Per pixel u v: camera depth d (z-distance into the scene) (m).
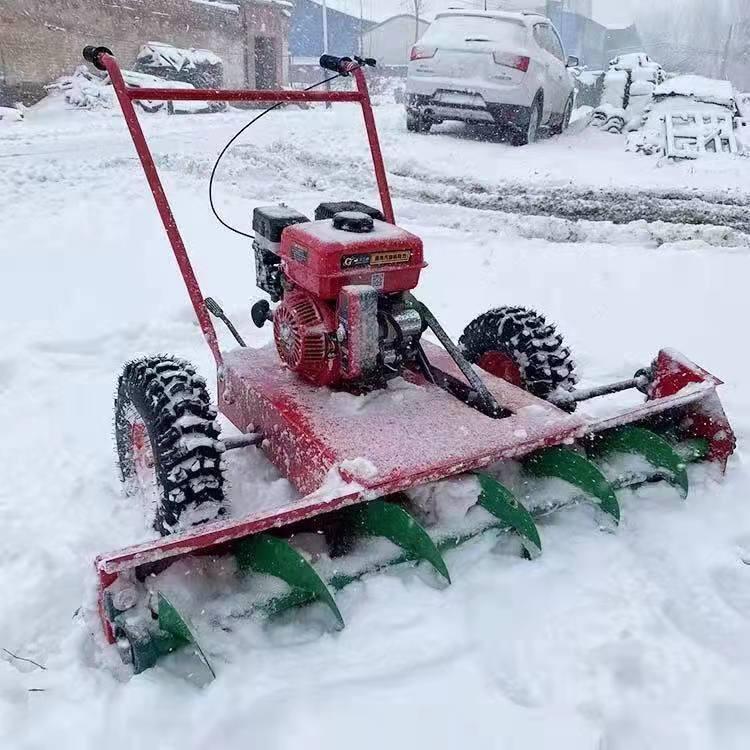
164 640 2.69
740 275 7.29
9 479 4.27
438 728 2.54
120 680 2.78
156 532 3.66
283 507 2.87
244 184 10.55
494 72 12.66
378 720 2.57
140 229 8.55
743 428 4.68
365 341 3.61
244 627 2.88
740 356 5.77
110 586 2.71
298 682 2.72
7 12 21.81
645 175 11.47
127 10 25.23
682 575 3.31
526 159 12.34
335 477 3.12
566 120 15.27
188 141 13.98
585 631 2.99
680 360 4.02
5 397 5.18
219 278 7.25
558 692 2.72
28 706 2.70
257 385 3.94
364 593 3.10
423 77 13.12
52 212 9.05
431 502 3.31
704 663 2.85
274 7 31.52
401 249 3.77
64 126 16.84
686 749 2.52
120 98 3.70
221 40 29.45
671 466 3.70
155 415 3.35
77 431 4.79
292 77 45.72
